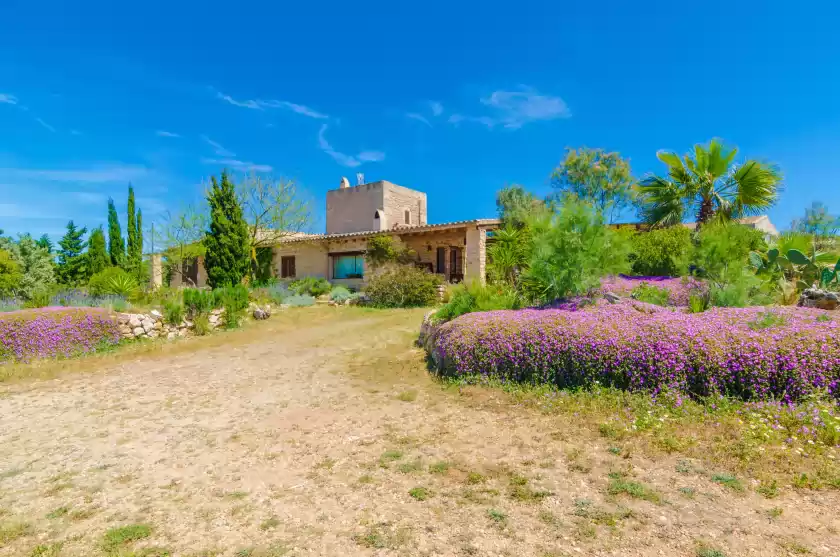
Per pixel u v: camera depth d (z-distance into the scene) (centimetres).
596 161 2486
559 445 399
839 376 431
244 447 435
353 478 357
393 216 2834
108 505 325
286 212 2334
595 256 762
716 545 248
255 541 273
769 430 384
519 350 589
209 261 1748
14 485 361
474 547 257
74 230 3000
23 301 1455
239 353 948
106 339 1001
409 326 1198
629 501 301
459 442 422
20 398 632
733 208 1397
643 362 503
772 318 544
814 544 246
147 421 524
